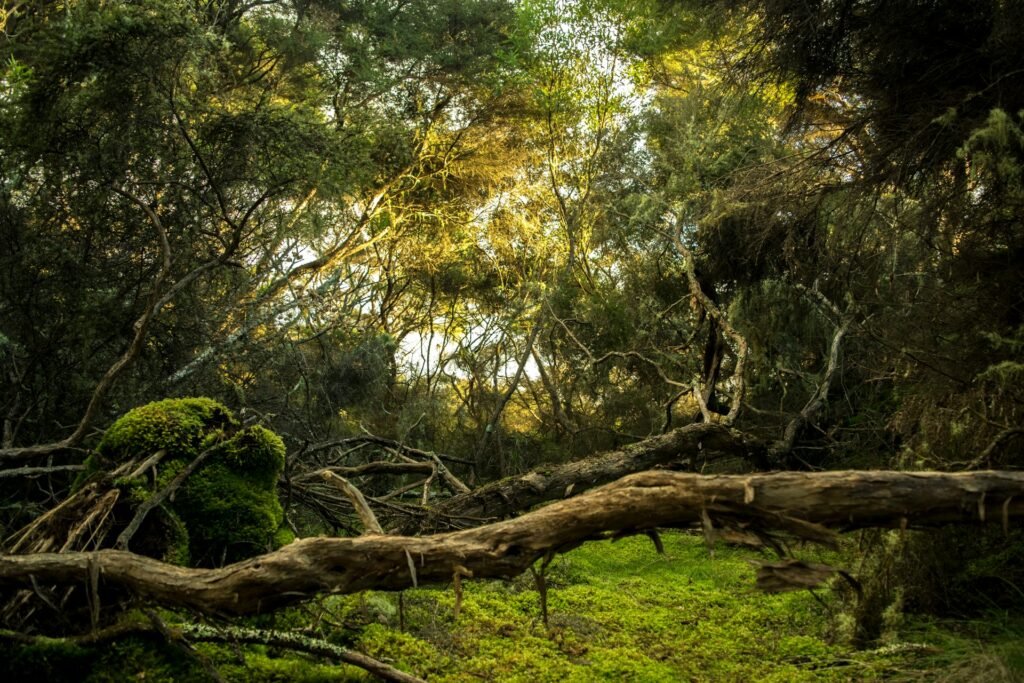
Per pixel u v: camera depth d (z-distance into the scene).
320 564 2.72
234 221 6.97
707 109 8.85
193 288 6.66
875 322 6.64
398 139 10.42
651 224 8.98
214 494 3.77
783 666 4.08
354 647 3.88
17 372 5.40
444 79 11.18
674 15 7.74
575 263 11.00
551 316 10.11
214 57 7.36
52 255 6.00
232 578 2.73
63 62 6.30
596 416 9.66
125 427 3.85
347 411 8.41
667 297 9.38
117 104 6.47
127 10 6.46
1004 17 4.12
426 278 11.91
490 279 12.02
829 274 6.68
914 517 2.53
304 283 9.80
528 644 4.29
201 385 6.56
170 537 3.53
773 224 6.39
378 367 8.26
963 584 4.75
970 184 4.75
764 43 5.57
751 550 6.66
